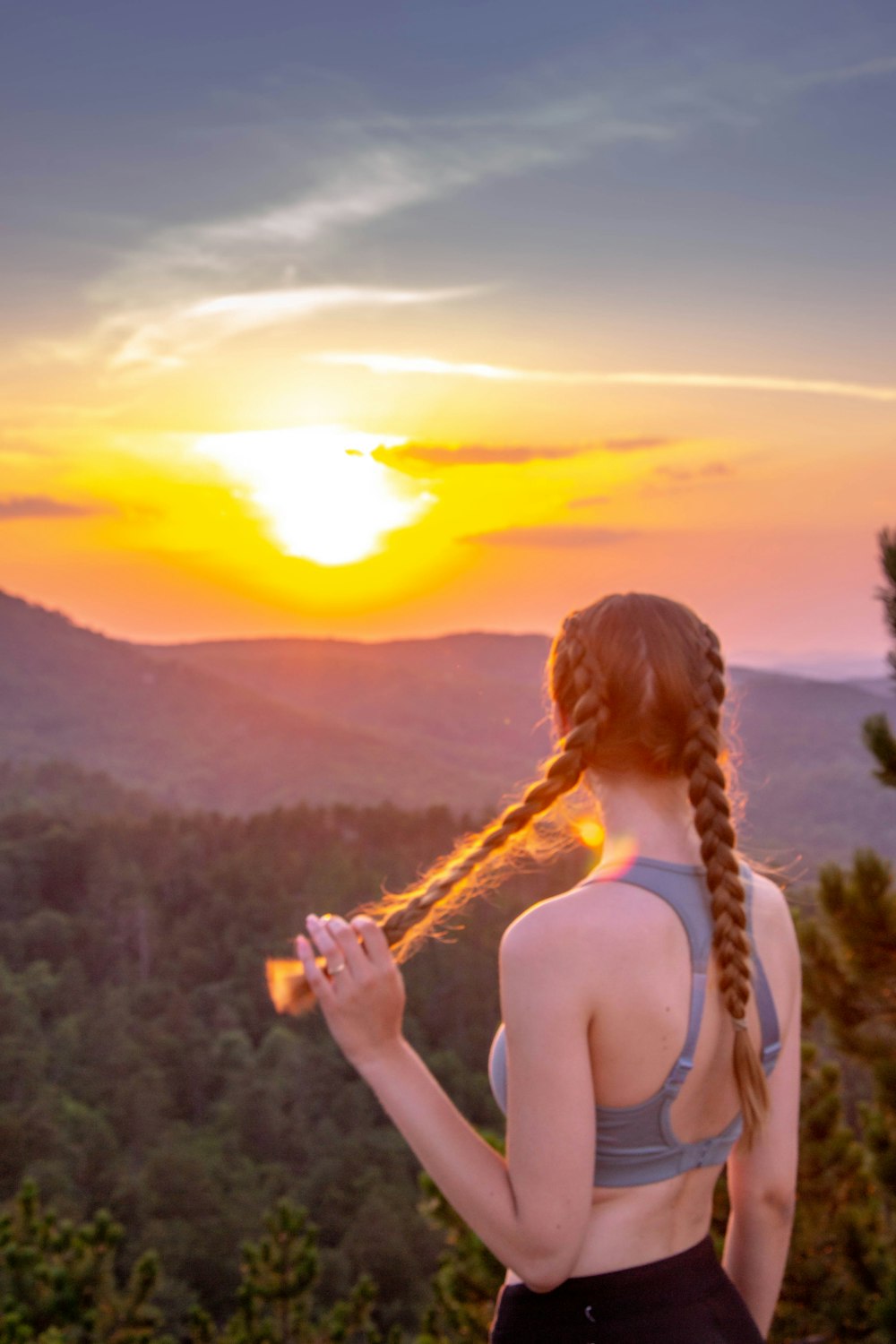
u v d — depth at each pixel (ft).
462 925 4.51
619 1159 4.30
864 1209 18.30
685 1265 4.42
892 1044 16.88
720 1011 4.39
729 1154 4.72
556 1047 4.10
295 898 396.37
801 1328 18.02
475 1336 22.20
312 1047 261.24
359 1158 201.98
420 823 477.36
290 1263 36.11
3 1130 173.47
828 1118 18.30
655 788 4.62
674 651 4.59
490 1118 236.84
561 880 262.88
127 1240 152.87
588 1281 4.32
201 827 460.55
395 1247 162.61
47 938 352.90
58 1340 31.68
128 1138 209.87
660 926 4.32
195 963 351.05
